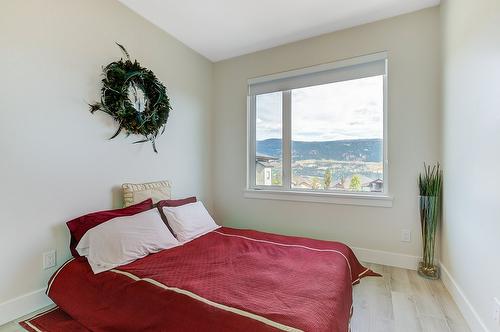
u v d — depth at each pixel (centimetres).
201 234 242
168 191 264
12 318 161
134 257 179
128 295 141
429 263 222
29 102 169
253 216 321
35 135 172
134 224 197
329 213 275
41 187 175
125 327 135
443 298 190
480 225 145
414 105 237
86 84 201
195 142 317
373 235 255
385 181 254
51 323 157
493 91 130
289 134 302
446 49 207
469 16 161
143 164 250
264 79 310
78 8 195
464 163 170
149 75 243
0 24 156
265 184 321
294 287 140
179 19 250
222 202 344
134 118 228
